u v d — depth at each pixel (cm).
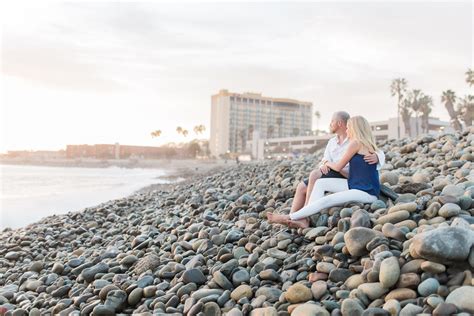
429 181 510
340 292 293
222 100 16800
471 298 236
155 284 388
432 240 271
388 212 380
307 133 13988
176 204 861
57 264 493
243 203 632
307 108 18162
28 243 675
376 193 424
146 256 447
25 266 545
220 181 1132
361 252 327
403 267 285
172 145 19862
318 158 1277
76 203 1703
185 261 424
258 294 325
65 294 422
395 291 271
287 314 285
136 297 364
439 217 347
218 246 457
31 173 5841
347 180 434
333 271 321
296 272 347
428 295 259
